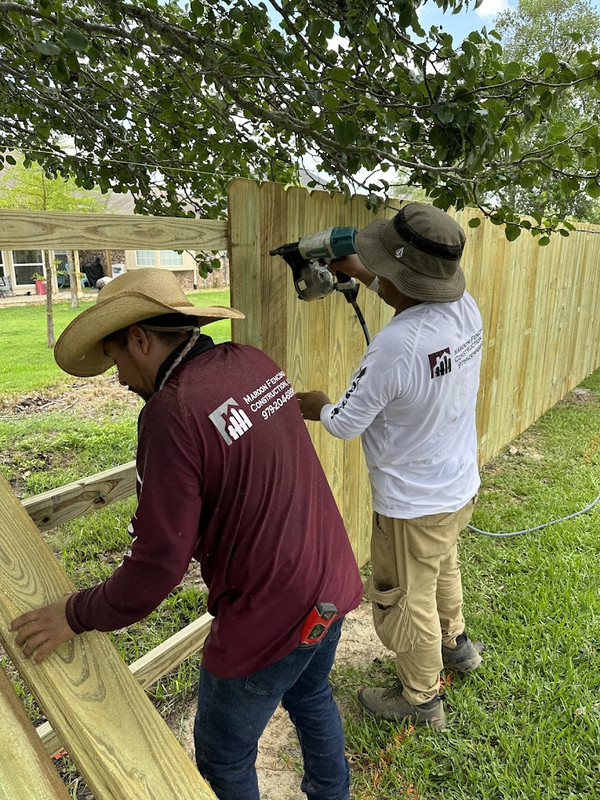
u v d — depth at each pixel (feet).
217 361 4.18
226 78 6.78
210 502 3.98
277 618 4.27
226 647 4.35
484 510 12.61
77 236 5.14
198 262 9.77
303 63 6.58
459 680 7.94
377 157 7.13
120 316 3.81
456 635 7.68
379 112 6.33
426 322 5.61
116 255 59.26
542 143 7.20
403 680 6.98
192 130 9.46
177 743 3.02
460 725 7.22
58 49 5.55
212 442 3.80
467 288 12.20
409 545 6.31
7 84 8.41
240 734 4.68
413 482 6.12
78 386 22.61
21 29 6.91
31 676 3.32
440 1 5.65
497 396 14.97
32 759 2.64
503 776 6.45
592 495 13.23
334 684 7.99
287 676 4.49
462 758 6.72
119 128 9.93
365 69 6.62
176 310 3.89
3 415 18.90
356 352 9.39
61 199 30.32
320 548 4.51
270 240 7.13
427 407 5.80
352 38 6.17
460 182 7.57
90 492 6.72
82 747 2.94
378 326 9.89
